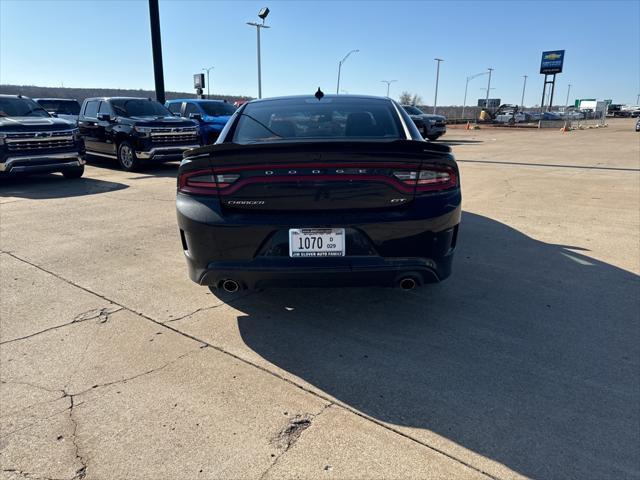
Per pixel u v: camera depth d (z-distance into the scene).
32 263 4.50
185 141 11.67
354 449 2.05
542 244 4.96
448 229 2.79
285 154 2.63
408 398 2.39
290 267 2.69
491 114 57.75
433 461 1.98
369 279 2.73
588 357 2.76
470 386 2.48
